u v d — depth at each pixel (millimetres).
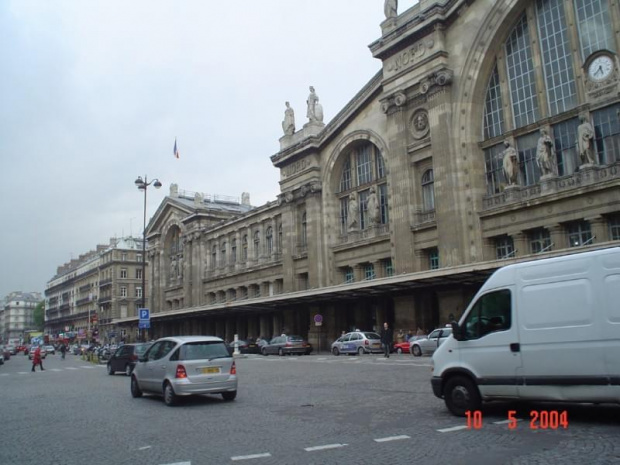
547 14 30844
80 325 123375
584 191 27531
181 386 13992
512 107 32469
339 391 15539
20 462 8328
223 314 61469
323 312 46406
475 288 32812
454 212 33250
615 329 8891
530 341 9812
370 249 42562
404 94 37688
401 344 33469
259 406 13359
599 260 9219
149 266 91938
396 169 38062
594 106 27969
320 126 49938
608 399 8883
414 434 9117
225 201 88500
